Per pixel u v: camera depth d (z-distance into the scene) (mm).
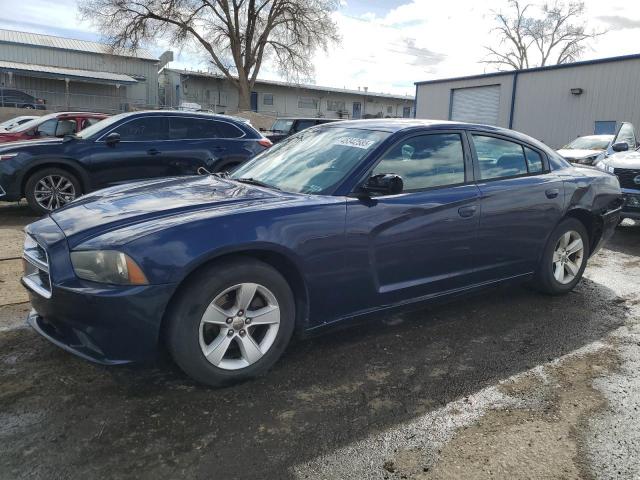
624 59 20844
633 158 7793
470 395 3059
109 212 3096
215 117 8719
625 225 8945
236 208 3037
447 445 2580
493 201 4016
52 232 2971
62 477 2277
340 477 2334
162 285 2666
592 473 2389
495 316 4328
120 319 2633
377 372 3311
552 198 4441
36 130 11430
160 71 47562
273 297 3057
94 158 7746
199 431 2629
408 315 4297
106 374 3158
